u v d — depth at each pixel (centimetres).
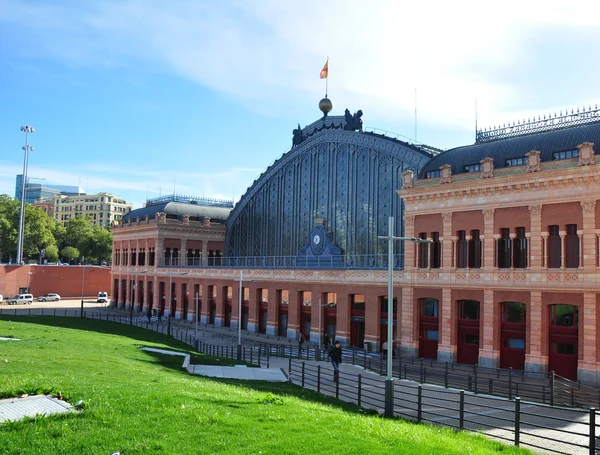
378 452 1555
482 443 1923
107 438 1491
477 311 5162
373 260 7025
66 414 1669
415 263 5644
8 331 4641
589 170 4312
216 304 8975
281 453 1492
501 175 4888
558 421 2753
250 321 8169
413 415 2612
